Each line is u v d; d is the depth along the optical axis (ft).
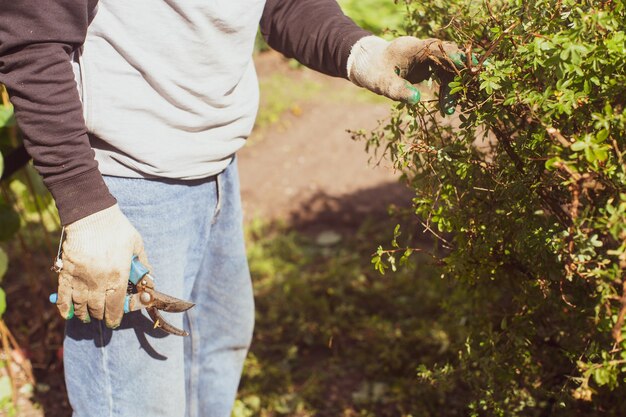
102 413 5.49
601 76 4.18
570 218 4.51
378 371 8.66
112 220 4.68
